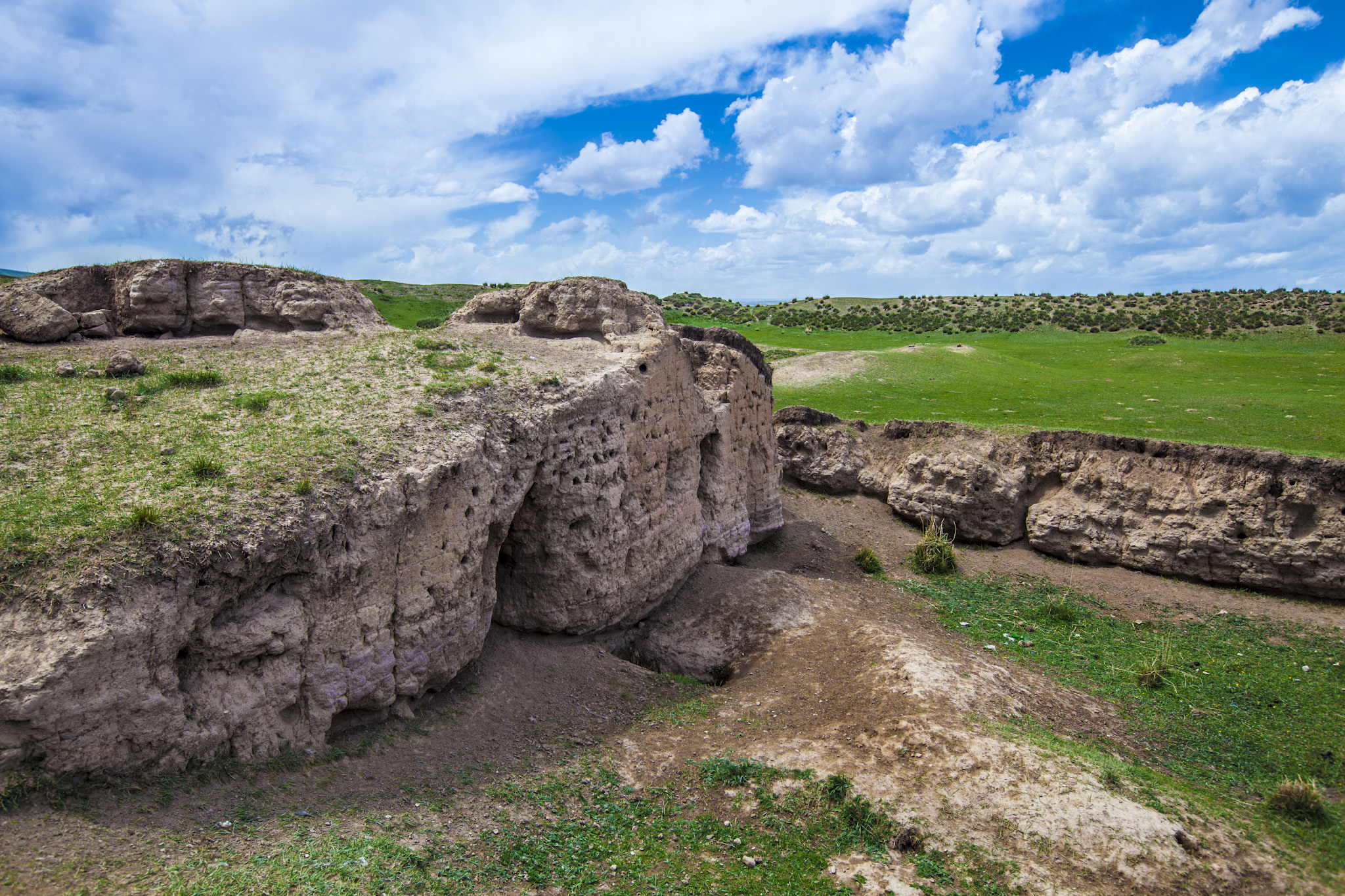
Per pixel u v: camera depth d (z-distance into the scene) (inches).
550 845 432.8
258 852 354.6
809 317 4303.6
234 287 791.1
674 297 5064.0
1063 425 1488.7
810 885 425.1
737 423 1016.9
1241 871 444.5
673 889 413.7
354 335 767.1
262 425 538.3
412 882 363.3
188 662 409.4
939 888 423.2
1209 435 1296.8
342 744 474.9
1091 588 1011.3
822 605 826.8
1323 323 3213.6
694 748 557.9
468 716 550.6
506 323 951.6
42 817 334.3
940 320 4146.2
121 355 636.1
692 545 876.0
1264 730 663.8
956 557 1101.1
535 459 618.5
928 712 566.6
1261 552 965.2
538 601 677.3
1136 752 609.9
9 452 478.6
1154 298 4475.9
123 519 408.5
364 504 470.3
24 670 339.3
